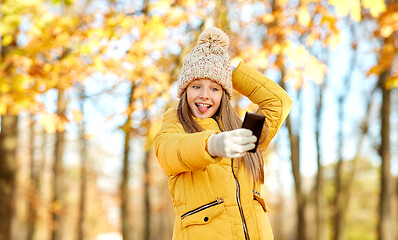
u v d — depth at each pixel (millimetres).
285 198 27109
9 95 6098
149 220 16812
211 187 2150
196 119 2316
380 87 13398
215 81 2285
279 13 6312
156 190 25688
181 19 6227
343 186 17703
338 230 16969
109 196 26422
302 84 6203
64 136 14797
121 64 6359
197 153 1865
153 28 5973
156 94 6520
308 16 5414
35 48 6113
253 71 2666
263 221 2229
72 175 24281
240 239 2104
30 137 18188
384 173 12859
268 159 13461
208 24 6199
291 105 2611
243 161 2256
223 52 2371
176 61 6730
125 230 13367
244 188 2209
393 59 7387
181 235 2141
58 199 14477
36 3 6242
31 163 19016
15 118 9281
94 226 28828
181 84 2338
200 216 2109
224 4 6645
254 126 1853
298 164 12820
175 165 2014
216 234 2090
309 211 16984
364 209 28734
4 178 9031
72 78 6320
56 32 6211
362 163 26578
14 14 6156
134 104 6594
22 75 6055
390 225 12734
